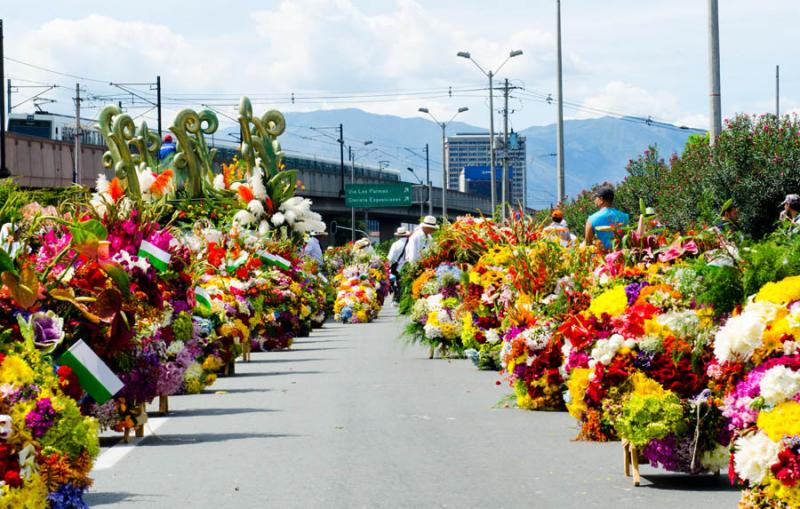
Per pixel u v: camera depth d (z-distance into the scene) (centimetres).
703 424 900
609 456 1031
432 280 2125
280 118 2812
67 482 687
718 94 2602
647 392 913
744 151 2622
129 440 1155
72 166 6031
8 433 649
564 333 1012
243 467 1005
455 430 1204
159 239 1193
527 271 1379
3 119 4738
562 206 4953
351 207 10038
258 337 2297
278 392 1578
